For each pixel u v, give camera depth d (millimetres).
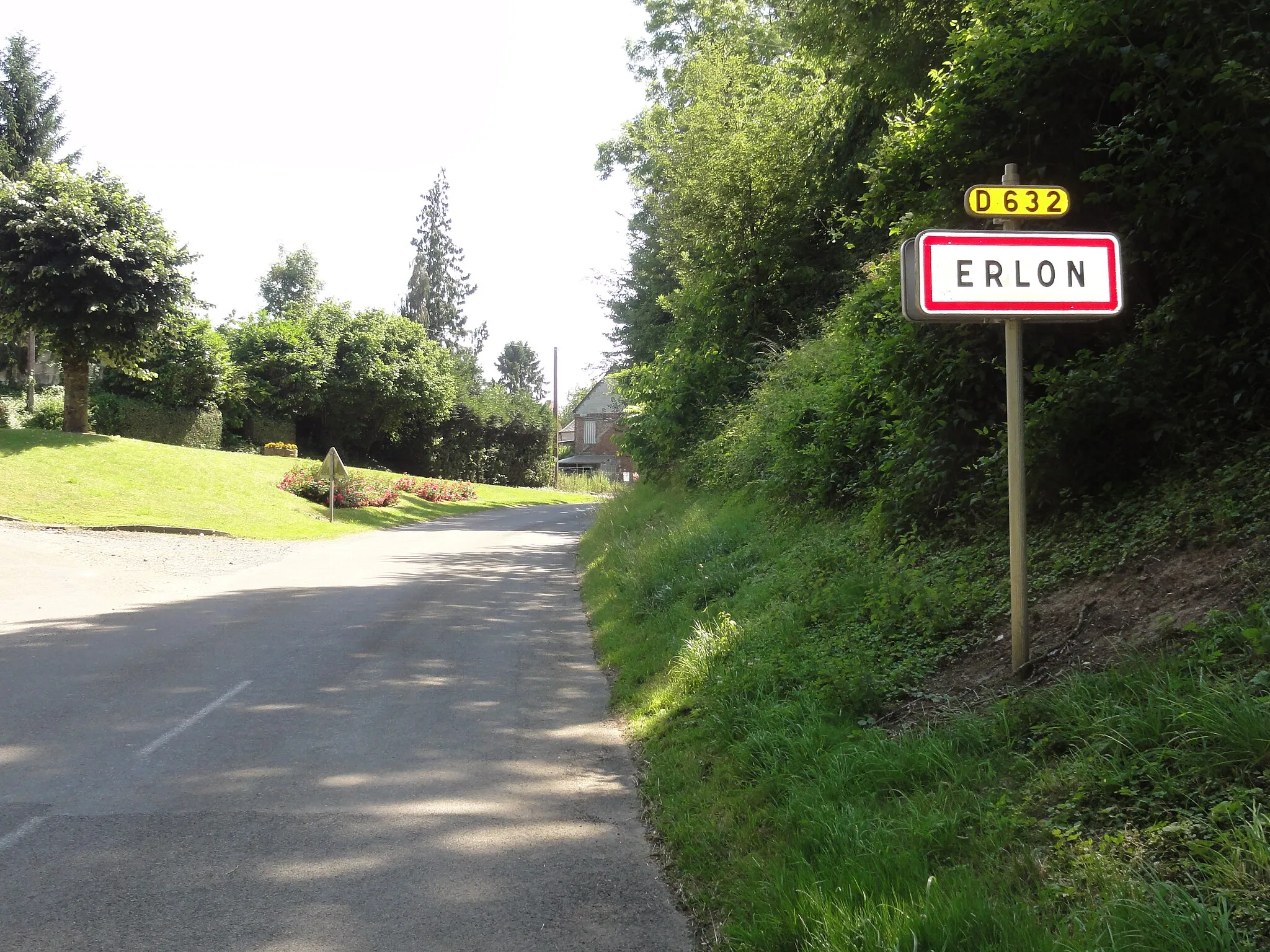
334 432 58031
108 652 9875
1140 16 6156
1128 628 4965
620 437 24297
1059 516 6918
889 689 5754
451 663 9703
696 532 13352
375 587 15992
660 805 5418
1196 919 2732
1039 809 3799
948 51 12492
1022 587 5117
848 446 10852
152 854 4648
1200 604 4762
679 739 6402
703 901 4145
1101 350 7430
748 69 24641
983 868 3539
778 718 5746
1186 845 3170
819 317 17625
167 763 6180
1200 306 6582
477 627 11984
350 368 56344
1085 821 3592
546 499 60344
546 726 7309
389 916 4000
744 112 22312
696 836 4773
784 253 19547
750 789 5113
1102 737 3977
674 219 23875
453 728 7176
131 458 32094
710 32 31688
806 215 19922
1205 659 4066
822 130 19812
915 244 5016
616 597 13039
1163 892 2912
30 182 32156
